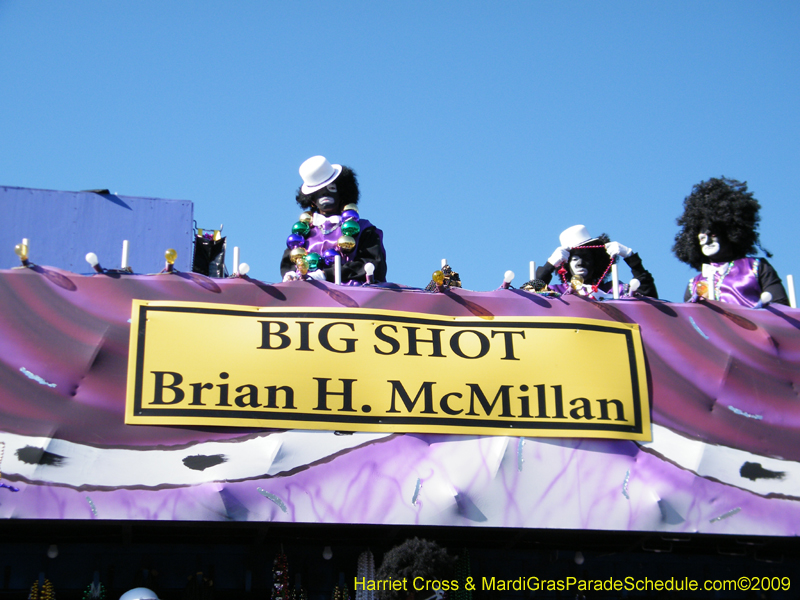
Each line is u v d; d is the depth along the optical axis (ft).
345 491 25.94
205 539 28.53
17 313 26.32
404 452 26.61
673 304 30.04
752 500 27.81
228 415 26.08
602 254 36.42
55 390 25.67
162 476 25.22
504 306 28.91
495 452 27.02
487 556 30.27
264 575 28.60
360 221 34.14
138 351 26.37
